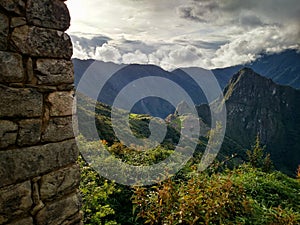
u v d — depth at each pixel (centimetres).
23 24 207
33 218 218
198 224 416
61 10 230
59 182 236
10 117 204
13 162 205
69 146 245
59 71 232
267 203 575
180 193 459
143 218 452
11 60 202
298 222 494
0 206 198
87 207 414
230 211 464
